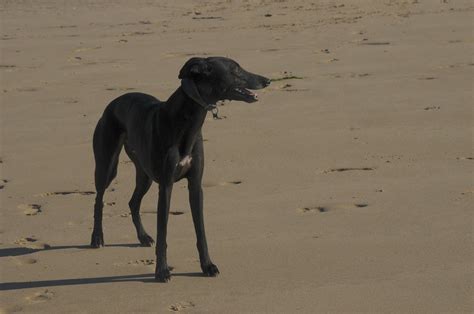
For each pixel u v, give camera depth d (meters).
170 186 9.50
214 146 15.23
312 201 12.09
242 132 16.09
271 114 17.38
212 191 12.80
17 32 31.89
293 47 25.86
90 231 11.28
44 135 16.70
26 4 39.31
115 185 13.34
